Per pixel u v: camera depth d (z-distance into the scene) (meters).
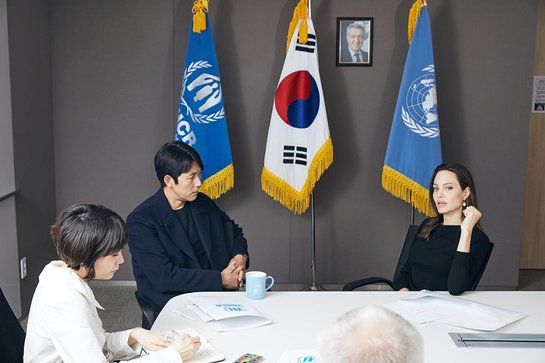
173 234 2.99
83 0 4.67
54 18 4.68
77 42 4.70
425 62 4.35
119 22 4.68
